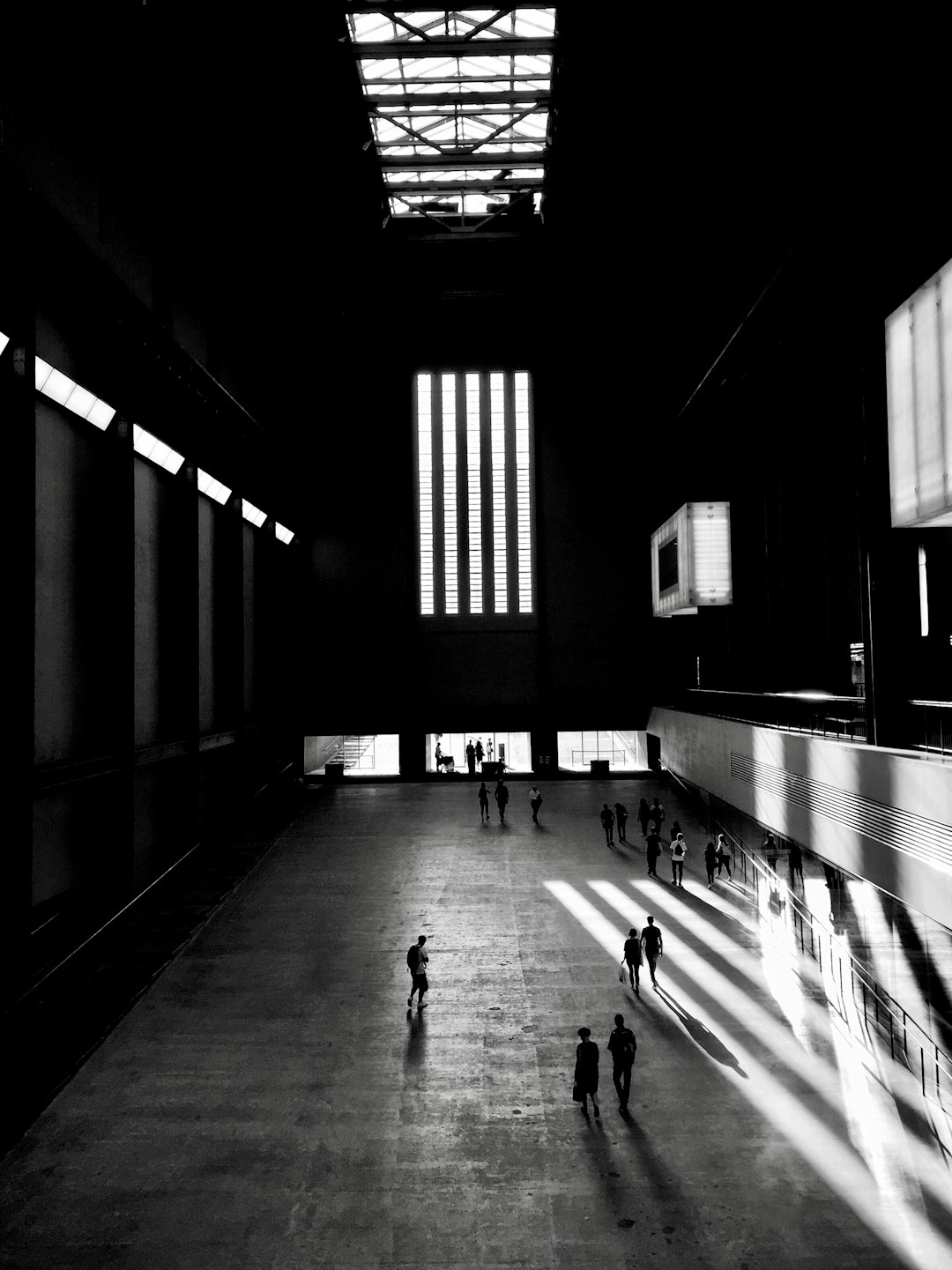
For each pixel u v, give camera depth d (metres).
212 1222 9.09
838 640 25.59
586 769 39.59
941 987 12.98
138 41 18.84
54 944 16.83
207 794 26.91
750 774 21.05
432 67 29.44
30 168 15.28
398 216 37.19
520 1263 8.41
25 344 14.40
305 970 15.92
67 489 17.77
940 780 11.64
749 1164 9.86
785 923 17.70
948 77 14.44
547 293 37.72
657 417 38.47
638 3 22.19
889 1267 8.27
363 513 38.50
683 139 26.27
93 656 18.84
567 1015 13.76
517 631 38.50
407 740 38.03
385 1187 9.62
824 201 18.34
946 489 12.38
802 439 26.52
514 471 38.72
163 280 21.89
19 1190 9.66
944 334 12.38
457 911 19.05
